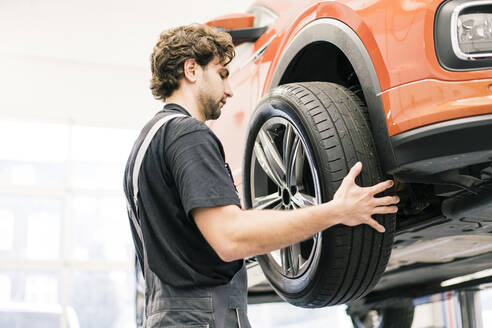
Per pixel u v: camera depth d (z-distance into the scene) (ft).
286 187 5.88
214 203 4.09
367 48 5.22
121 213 29.66
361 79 5.25
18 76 28.35
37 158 28.86
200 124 4.41
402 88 4.88
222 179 4.19
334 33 5.63
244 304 4.54
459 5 4.74
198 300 4.30
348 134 5.23
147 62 29.14
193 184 4.13
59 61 28.81
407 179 5.10
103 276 29.12
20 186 28.53
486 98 4.57
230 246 4.06
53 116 28.66
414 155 4.82
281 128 6.20
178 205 4.38
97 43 27.37
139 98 29.48
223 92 5.01
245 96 7.96
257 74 7.68
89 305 28.71
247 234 4.03
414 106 4.80
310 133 5.32
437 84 4.71
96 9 25.09
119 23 26.02
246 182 6.50
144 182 4.48
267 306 30.48
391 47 4.99
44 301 28.09
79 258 28.94
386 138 5.00
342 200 4.15
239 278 4.60
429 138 4.70
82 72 29.04
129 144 29.73
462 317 9.86
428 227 6.15
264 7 8.62
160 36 5.04
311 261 5.56
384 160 5.08
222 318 4.33
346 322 28.14
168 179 4.39
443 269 9.20
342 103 5.43
